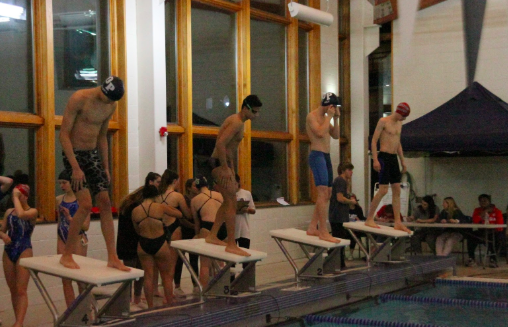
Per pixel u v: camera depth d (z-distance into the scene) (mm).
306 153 13008
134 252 6762
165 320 5129
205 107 10414
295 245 12188
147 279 6352
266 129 11828
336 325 6496
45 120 7707
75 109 4789
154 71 8812
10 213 5691
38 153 7730
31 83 7754
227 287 6316
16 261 5629
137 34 8938
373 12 13945
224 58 10844
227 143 6078
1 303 6949
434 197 13406
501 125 10852
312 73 12938
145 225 6293
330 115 7285
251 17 11461
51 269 4859
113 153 8750
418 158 13594
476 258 11867
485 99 11766
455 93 13461
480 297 7945
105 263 5219
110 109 4980
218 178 6113
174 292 7836
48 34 7750
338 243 7281
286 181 12312
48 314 6758
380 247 8953
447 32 13484
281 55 12297
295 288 6871
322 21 11070
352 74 14188
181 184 9656
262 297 6316
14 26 7594
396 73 14102
